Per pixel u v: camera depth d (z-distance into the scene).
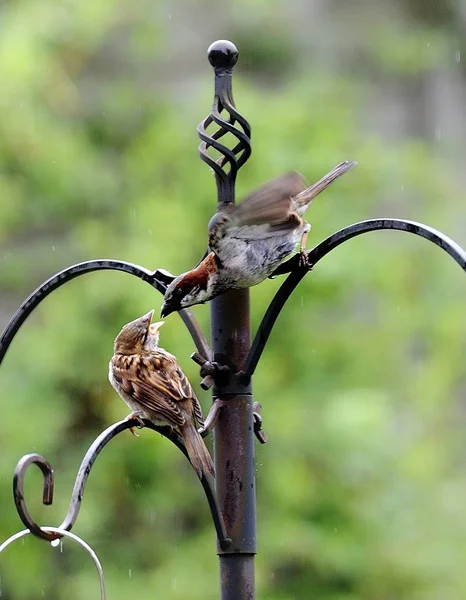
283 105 14.07
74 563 12.99
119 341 7.24
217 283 5.75
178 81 15.69
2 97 13.53
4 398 12.84
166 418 6.62
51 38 13.98
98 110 14.43
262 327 5.60
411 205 15.09
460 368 14.30
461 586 13.12
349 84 15.27
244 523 5.61
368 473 13.20
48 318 13.16
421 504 13.38
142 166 13.93
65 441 13.11
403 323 14.05
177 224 13.28
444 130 17.75
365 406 13.23
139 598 12.77
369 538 13.07
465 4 17.27
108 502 13.07
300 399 13.23
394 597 13.11
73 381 13.02
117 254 13.39
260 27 15.85
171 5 15.46
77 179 13.75
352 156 14.24
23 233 13.84
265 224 5.75
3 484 12.64
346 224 13.80
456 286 14.40
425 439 14.03
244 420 5.66
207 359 5.79
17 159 13.59
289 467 12.93
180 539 13.23
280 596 12.74
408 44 16.75
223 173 5.77
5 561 12.79
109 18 14.38
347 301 13.89
